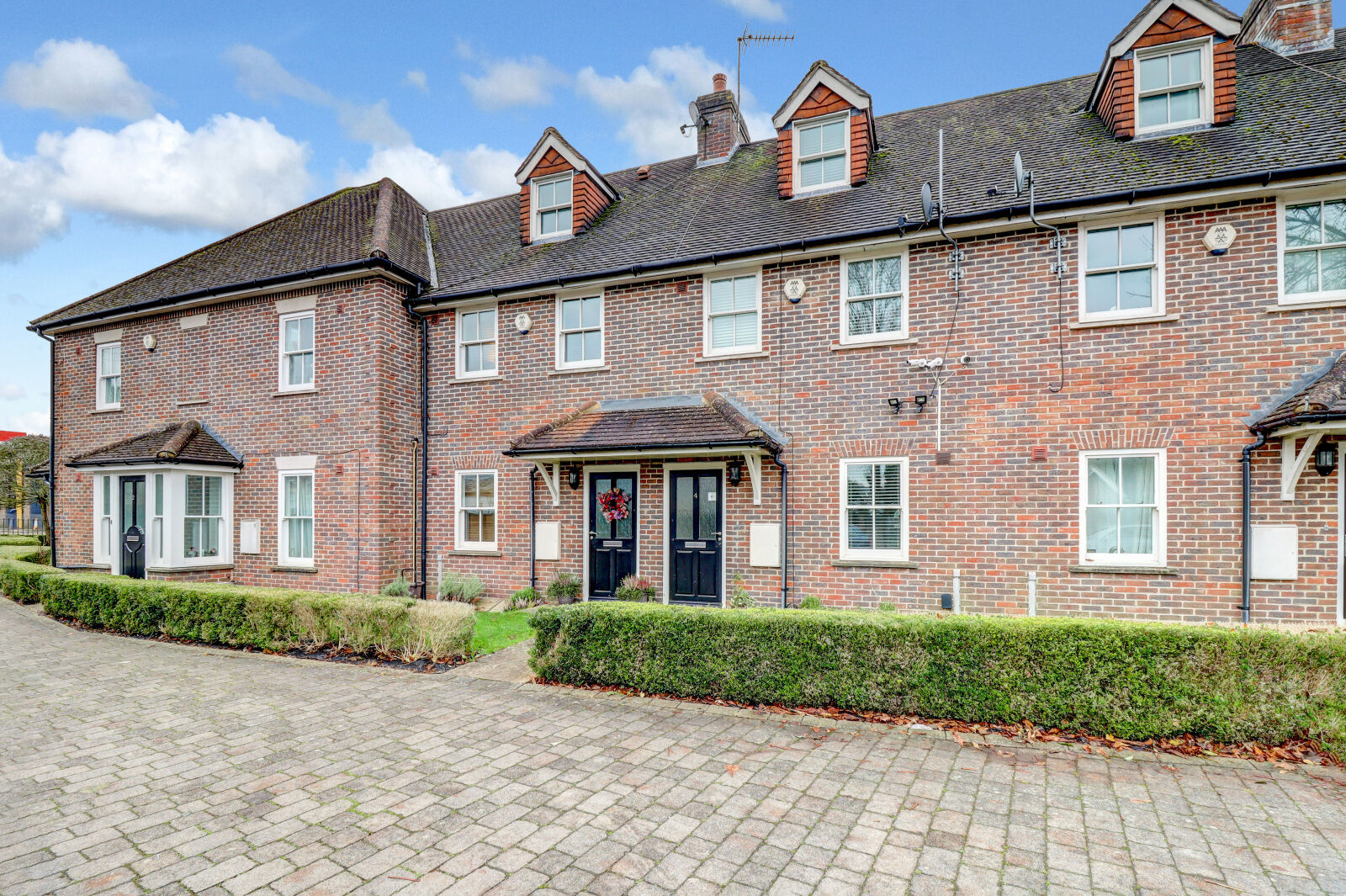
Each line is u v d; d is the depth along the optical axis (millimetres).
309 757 5051
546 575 11484
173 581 10219
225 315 13172
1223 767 4777
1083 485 8680
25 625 10281
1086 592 8594
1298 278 8055
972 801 4266
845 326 9930
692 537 10641
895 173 10977
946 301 9422
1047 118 11086
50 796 4406
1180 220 8414
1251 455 7965
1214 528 8117
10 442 26750
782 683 6074
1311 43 10648
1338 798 4281
